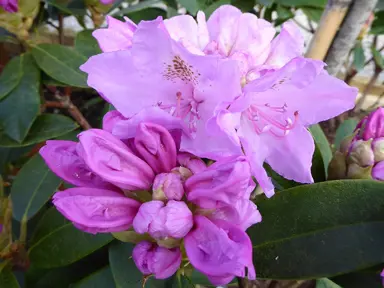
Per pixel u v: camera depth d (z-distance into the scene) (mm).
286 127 157
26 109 274
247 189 133
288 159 161
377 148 178
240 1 349
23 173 264
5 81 276
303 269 160
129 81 146
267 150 162
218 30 163
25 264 234
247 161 124
